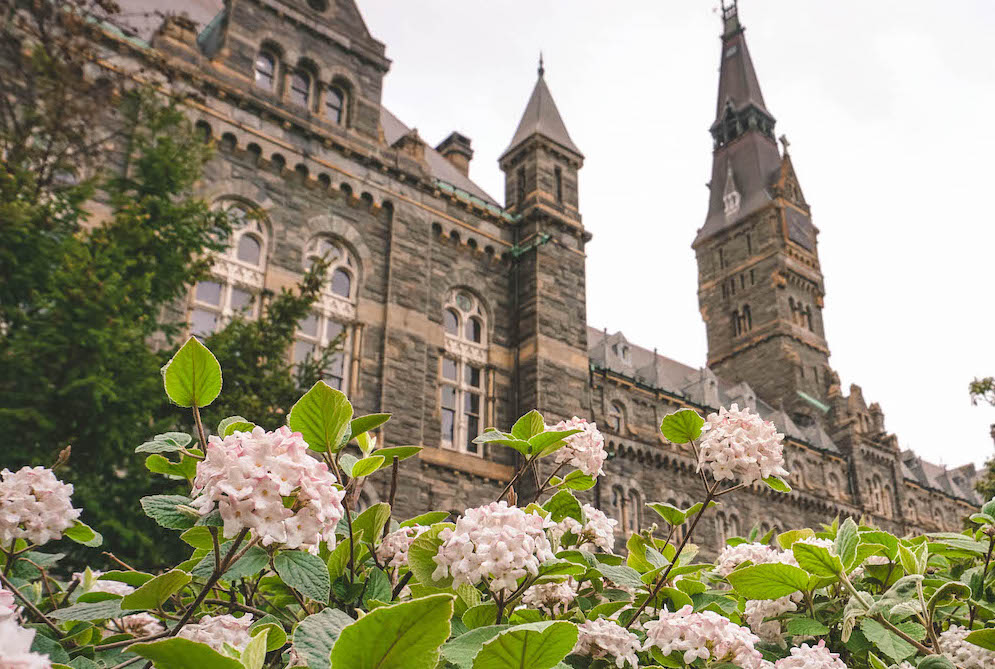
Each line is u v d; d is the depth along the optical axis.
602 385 38.44
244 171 23.50
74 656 2.54
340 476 2.98
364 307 24.94
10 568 3.23
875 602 3.23
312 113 25.77
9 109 14.59
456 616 2.70
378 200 26.23
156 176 15.59
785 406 58.00
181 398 2.79
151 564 11.53
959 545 3.58
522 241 29.91
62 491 3.08
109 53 21.00
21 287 12.42
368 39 28.06
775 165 72.69
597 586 3.48
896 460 55.34
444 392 26.83
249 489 1.94
